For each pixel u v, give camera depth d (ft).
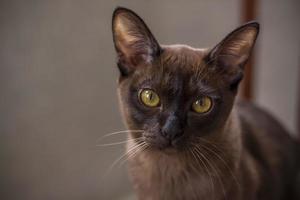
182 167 1.46
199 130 1.39
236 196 1.50
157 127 1.35
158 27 2.27
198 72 1.38
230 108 1.45
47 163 2.03
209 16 2.48
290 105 2.91
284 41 2.81
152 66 1.39
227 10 2.54
